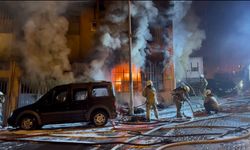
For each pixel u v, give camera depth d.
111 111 10.37
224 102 16.05
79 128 10.02
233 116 11.02
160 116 12.41
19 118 10.02
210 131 8.12
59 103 10.26
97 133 8.70
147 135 7.85
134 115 12.44
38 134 8.60
